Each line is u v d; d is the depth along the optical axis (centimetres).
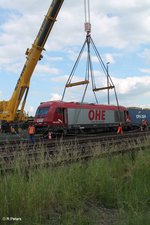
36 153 1233
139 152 1384
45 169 916
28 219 676
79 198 834
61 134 3706
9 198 705
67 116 3797
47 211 752
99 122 4219
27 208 707
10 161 1064
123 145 1645
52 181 838
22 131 3966
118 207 820
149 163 1144
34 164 1024
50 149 1363
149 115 5603
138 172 1072
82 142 1820
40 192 762
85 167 1066
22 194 727
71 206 790
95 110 4181
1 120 4294
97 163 1085
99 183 908
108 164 1161
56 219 720
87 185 898
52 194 786
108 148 1472
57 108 3712
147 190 899
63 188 829
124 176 1053
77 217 720
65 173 931
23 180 800
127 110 4769
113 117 4466
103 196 876
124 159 1334
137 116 5209
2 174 943
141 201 828
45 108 3716
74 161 1162
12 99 4347
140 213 741
